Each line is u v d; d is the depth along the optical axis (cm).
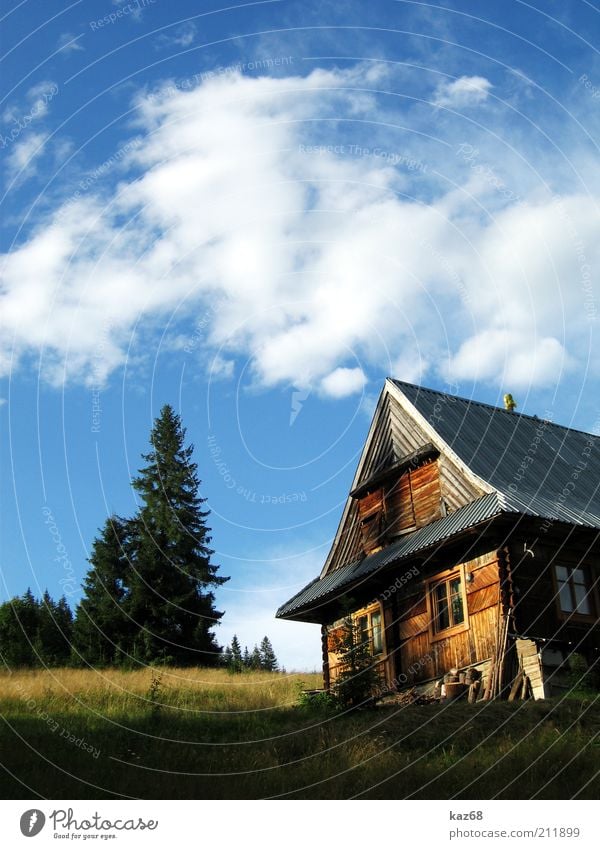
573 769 1517
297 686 2948
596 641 2320
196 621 5016
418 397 2806
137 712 2334
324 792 1432
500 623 2202
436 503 2553
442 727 1848
